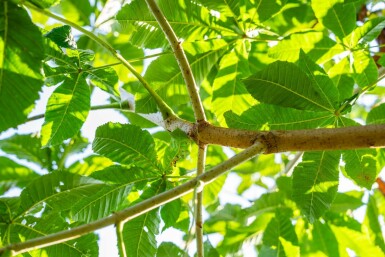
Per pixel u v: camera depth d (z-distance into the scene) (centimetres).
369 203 180
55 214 135
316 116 129
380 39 172
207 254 145
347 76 148
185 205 145
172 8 144
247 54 150
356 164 134
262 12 146
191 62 149
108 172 134
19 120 105
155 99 132
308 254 177
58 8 184
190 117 183
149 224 135
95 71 139
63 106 137
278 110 129
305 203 134
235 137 120
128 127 134
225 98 150
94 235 135
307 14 172
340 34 145
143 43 146
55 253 134
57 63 137
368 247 176
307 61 129
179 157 135
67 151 172
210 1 144
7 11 106
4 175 169
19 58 106
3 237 132
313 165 134
